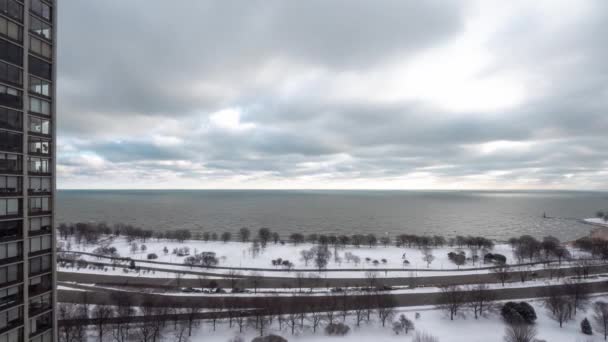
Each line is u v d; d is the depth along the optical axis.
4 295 49.09
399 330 92.31
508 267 159.38
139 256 183.88
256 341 84.12
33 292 53.53
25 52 51.66
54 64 56.66
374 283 136.12
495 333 91.88
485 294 108.44
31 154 53.09
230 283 136.00
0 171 48.28
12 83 49.94
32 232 53.16
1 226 48.62
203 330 91.44
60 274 141.88
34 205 53.69
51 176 56.47
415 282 140.12
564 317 97.94
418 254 194.62
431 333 91.56
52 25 56.44
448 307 102.38
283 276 146.88
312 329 93.06
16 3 50.75
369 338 89.19
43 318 55.38
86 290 122.81
